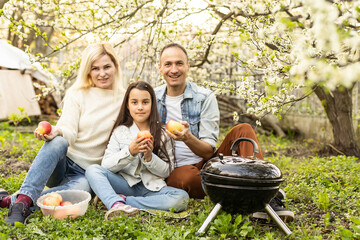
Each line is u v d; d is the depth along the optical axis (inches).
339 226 107.0
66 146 128.8
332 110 261.7
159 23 197.9
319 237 101.2
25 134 329.7
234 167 103.6
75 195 128.8
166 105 150.0
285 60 123.8
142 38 234.1
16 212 113.7
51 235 104.5
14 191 150.2
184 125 128.3
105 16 185.5
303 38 88.2
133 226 110.6
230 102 371.2
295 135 366.6
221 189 104.0
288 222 118.5
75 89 146.6
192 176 136.7
